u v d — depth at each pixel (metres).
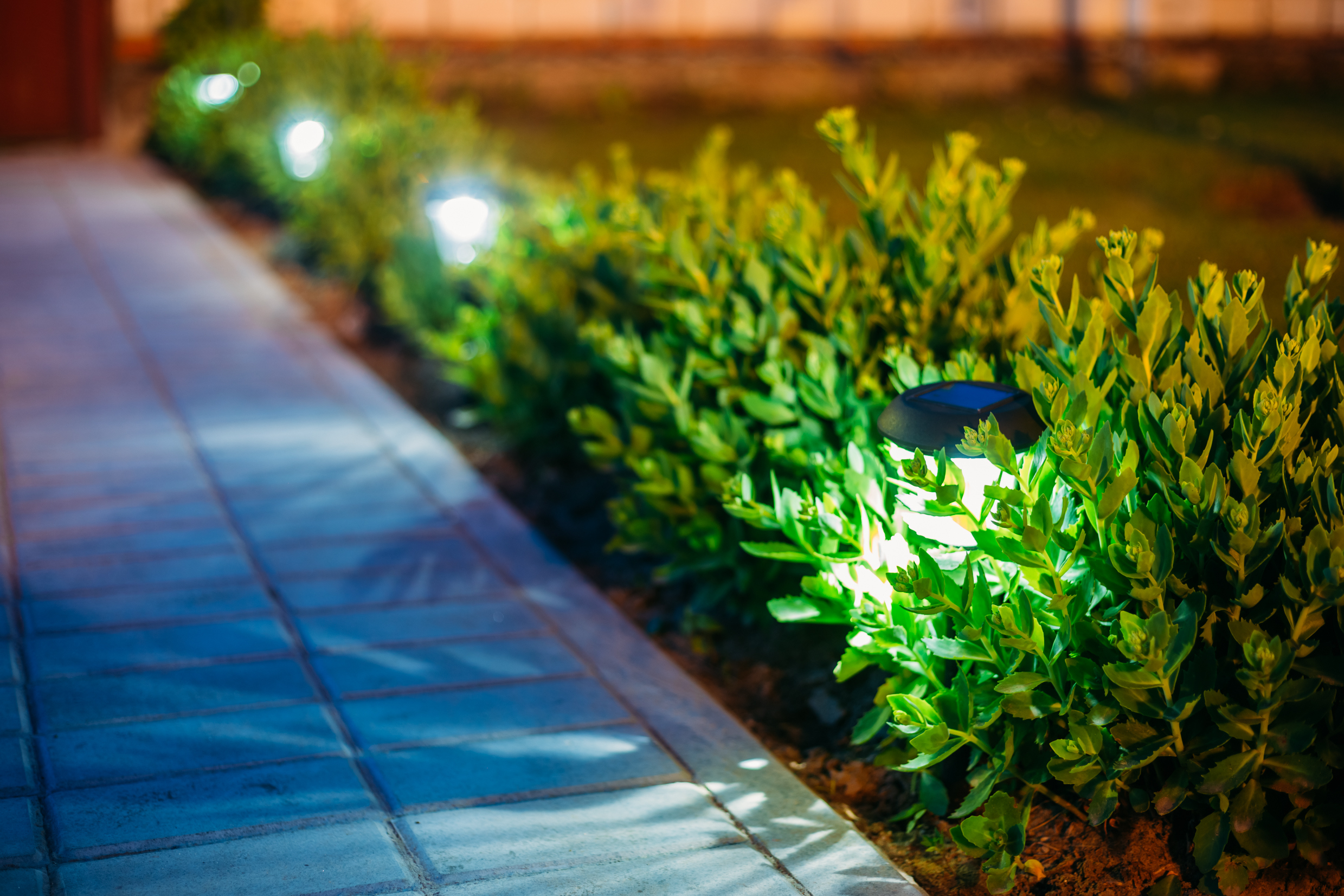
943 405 3.32
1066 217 10.57
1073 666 3.15
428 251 7.94
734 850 3.30
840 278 4.44
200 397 7.20
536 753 3.73
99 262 10.55
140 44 17.02
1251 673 2.82
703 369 4.52
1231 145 14.84
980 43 20.22
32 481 5.79
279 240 11.41
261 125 12.21
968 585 3.15
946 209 4.43
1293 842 3.16
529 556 5.21
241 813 3.35
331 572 4.95
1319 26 21.09
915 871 3.34
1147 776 3.28
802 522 3.49
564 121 17.97
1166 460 3.16
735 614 4.67
